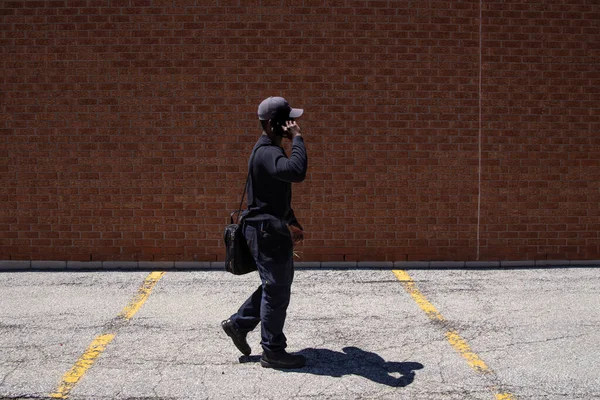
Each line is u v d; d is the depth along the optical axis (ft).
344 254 27.63
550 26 27.53
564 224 28.04
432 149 27.50
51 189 27.35
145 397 14.70
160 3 26.89
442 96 27.43
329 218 27.53
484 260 27.89
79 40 26.96
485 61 27.43
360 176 27.45
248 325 16.80
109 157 27.22
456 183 27.63
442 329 19.44
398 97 27.32
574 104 27.73
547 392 14.94
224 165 27.25
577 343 18.17
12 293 23.59
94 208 27.37
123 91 27.07
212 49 26.99
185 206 27.32
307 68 27.12
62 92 27.07
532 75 27.58
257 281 25.35
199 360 16.98
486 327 19.62
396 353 17.46
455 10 27.30
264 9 26.96
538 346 17.95
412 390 15.07
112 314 21.01
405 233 27.63
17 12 26.94
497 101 27.55
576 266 28.09
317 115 27.27
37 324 19.94
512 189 27.81
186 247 27.43
